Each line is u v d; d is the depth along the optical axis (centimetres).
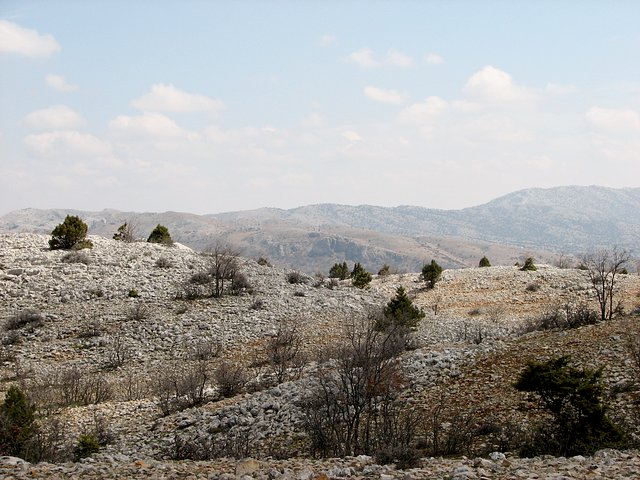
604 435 1253
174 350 3288
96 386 2634
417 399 1802
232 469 1068
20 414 1470
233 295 4231
